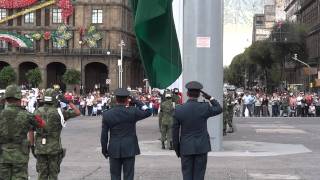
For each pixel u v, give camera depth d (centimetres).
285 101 4584
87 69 10488
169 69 1773
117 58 10125
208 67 1756
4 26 10138
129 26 10881
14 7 9850
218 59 1767
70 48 10131
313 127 3077
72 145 2058
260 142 2156
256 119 3969
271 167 1473
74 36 10125
